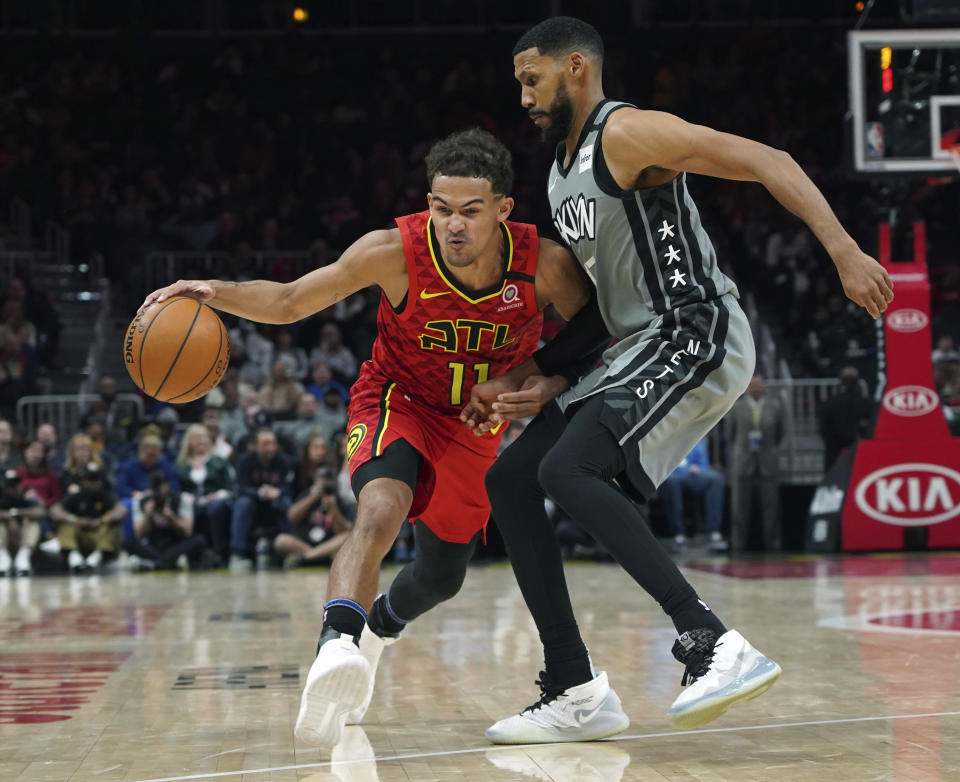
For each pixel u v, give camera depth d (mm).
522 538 3467
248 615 7516
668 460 3355
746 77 21766
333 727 2898
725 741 3309
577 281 3514
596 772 2939
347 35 22906
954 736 3309
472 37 22953
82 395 15344
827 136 21250
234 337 16250
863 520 12094
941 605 7281
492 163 3236
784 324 18016
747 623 6406
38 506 12203
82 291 18781
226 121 21531
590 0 22953
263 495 12320
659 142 3094
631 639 5832
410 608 3859
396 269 3430
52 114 21047
